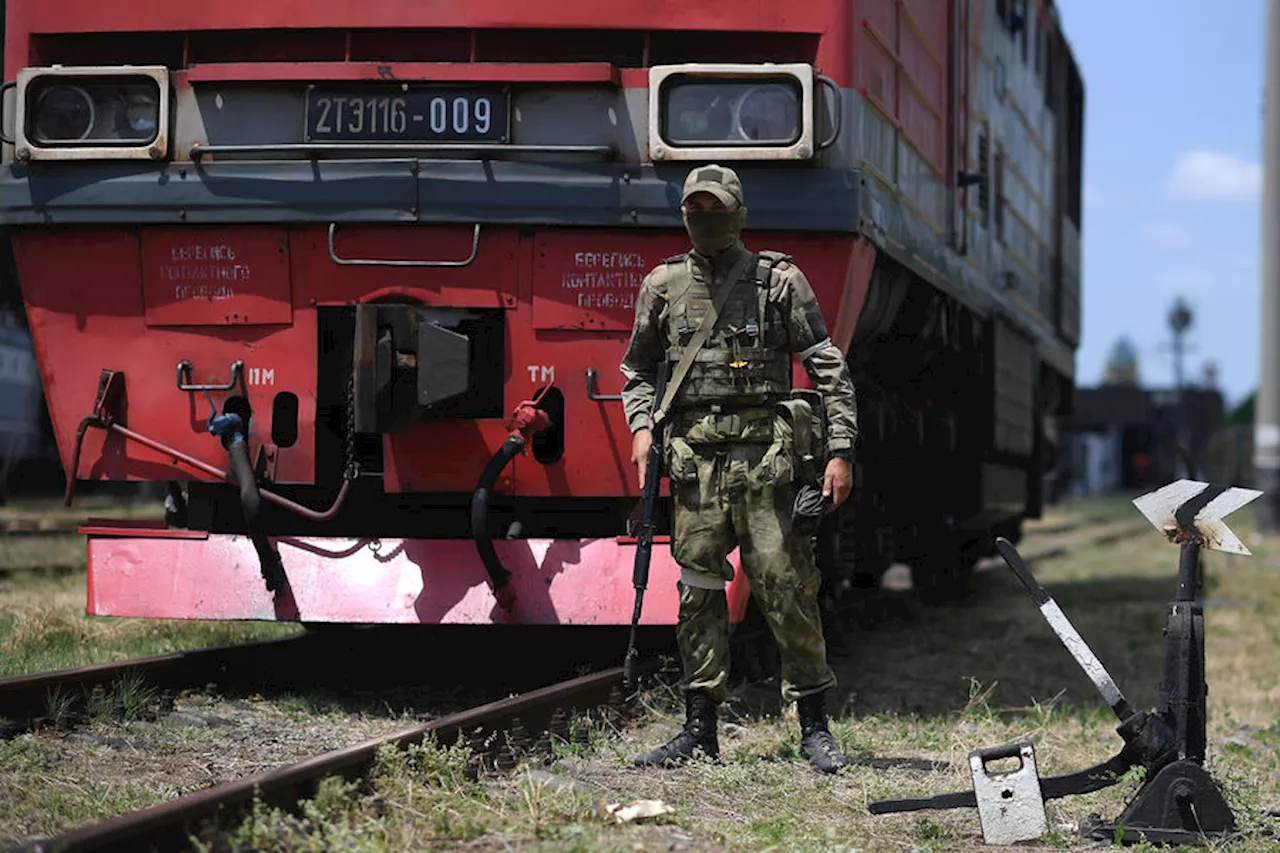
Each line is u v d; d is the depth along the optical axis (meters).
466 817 4.68
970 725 7.09
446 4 6.77
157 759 5.62
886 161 7.65
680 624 5.84
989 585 16.28
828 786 5.59
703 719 5.82
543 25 6.76
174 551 6.96
